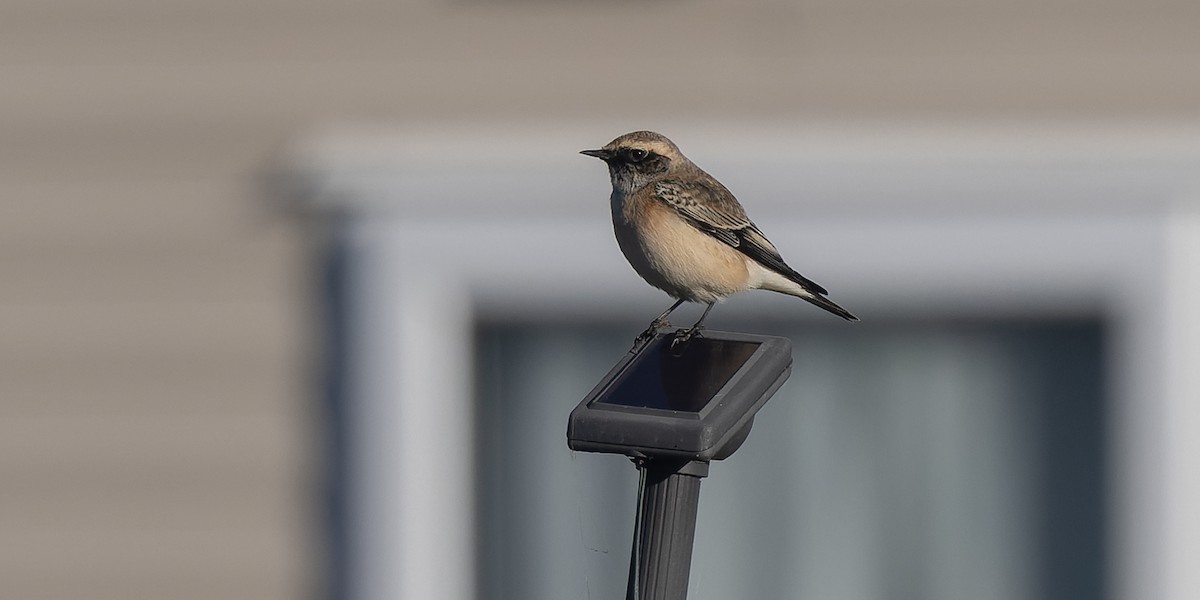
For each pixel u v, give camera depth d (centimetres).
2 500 1366
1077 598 1350
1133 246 1292
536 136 1338
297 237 1356
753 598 1382
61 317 1366
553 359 1334
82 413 1368
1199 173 1288
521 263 1320
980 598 1366
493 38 1349
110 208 1366
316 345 1355
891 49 1328
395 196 1325
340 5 1356
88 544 1366
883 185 1311
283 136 1359
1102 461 1330
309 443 1355
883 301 1314
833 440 1366
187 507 1364
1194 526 1302
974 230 1302
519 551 1368
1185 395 1291
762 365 726
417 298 1320
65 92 1363
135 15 1361
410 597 1335
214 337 1362
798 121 1330
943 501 1364
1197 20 1309
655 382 717
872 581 1376
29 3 1361
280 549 1357
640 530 708
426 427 1325
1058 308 1309
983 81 1323
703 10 1338
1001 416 1345
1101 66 1316
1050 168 1298
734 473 1380
